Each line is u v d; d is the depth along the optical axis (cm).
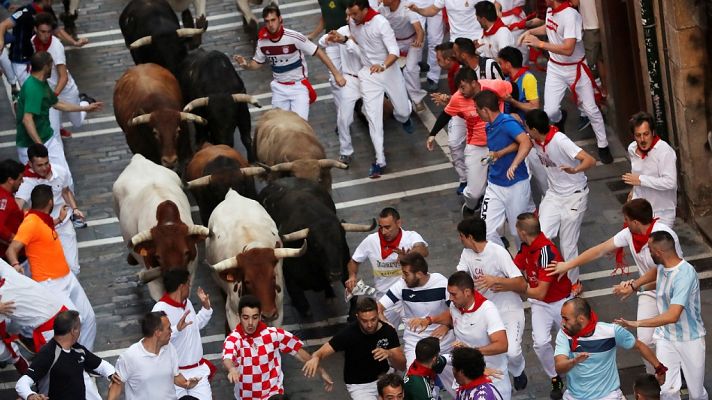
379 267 2312
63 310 2112
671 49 2630
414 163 3106
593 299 2520
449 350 2147
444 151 3141
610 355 1947
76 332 1994
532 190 2830
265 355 2059
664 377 1969
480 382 1850
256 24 3762
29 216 2314
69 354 1984
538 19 3209
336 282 2539
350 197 3000
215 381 2406
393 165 3109
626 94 2969
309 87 3077
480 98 2467
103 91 3609
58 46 3117
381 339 2027
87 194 3114
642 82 2853
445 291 2116
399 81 3050
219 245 2372
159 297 2422
